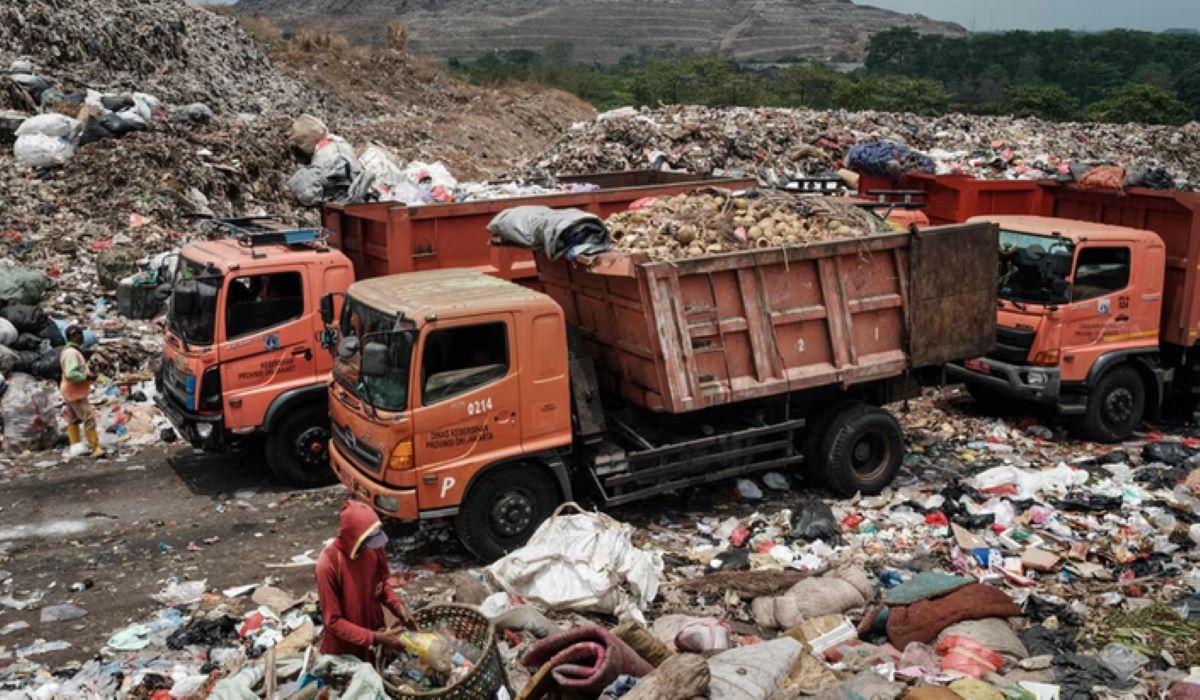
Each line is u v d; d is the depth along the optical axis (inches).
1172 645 290.4
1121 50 4790.8
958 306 417.1
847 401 412.5
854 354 398.0
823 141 1053.2
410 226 467.2
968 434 494.0
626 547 319.6
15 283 537.3
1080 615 311.0
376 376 325.4
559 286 407.8
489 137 1471.5
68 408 451.2
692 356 366.0
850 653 280.1
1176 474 430.6
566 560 308.7
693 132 1031.0
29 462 448.5
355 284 368.2
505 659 269.7
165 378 434.3
